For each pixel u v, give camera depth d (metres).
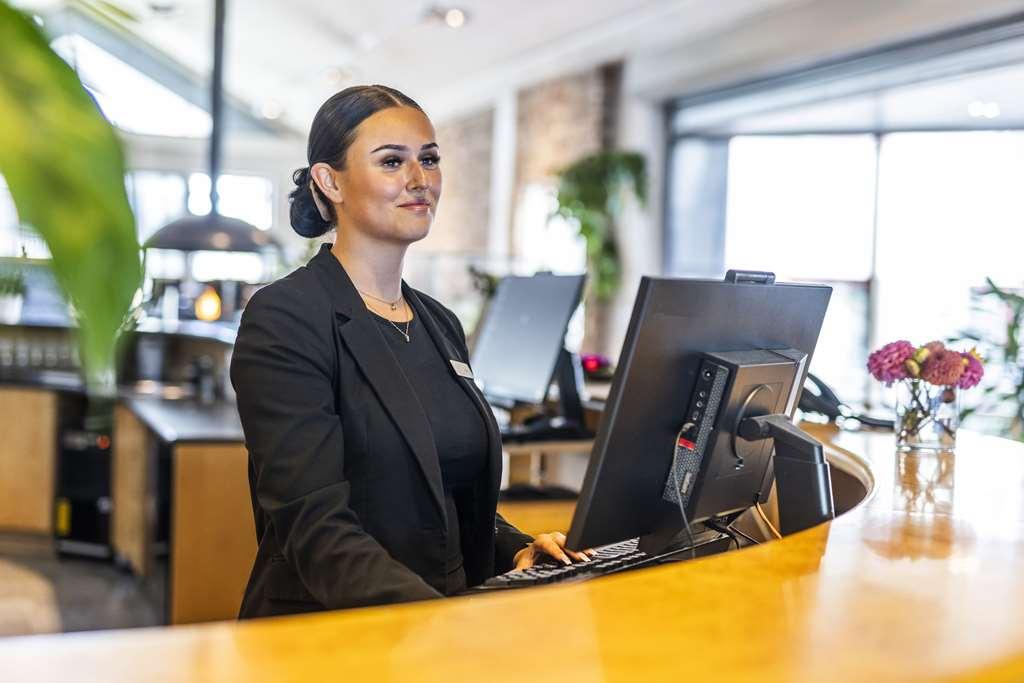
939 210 6.57
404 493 1.72
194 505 4.28
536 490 3.63
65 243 0.27
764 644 0.98
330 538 1.54
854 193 7.11
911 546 1.45
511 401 4.00
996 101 6.04
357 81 12.43
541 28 8.80
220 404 5.54
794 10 6.62
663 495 1.69
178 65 14.12
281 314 1.64
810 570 1.29
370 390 1.71
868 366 2.62
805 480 1.70
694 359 1.62
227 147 15.30
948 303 6.54
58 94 0.28
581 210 8.40
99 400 0.29
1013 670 0.96
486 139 11.37
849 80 6.65
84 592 5.37
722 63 7.31
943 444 2.57
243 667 0.87
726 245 8.02
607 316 8.86
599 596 1.14
